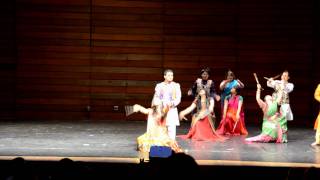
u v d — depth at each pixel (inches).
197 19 574.9
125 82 575.5
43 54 568.1
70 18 569.0
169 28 574.9
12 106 567.8
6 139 409.1
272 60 574.9
